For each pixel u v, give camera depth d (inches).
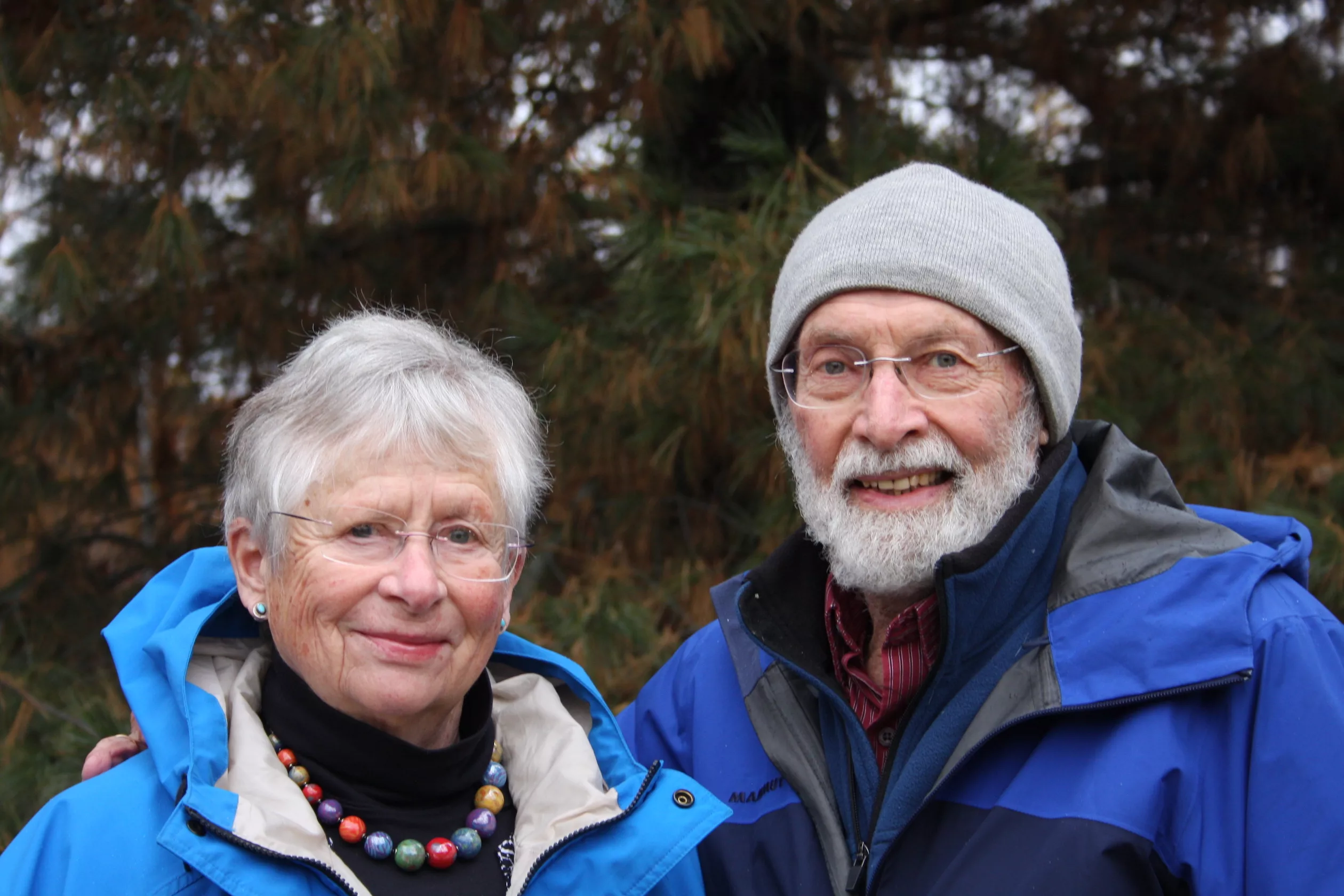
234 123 118.8
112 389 141.3
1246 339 130.5
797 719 61.7
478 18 114.8
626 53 116.5
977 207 61.3
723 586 69.4
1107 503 58.0
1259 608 53.2
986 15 145.7
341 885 45.7
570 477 132.6
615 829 52.2
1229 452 118.0
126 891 45.9
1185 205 144.3
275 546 49.8
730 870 59.5
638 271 118.5
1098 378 117.8
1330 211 143.4
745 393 114.3
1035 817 52.2
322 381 50.3
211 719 50.1
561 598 123.9
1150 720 52.2
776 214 108.6
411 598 48.0
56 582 137.5
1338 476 114.0
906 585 59.5
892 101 133.6
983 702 56.3
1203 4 136.9
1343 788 49.2
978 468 59.7
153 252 115.4
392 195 110.3
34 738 113.7
